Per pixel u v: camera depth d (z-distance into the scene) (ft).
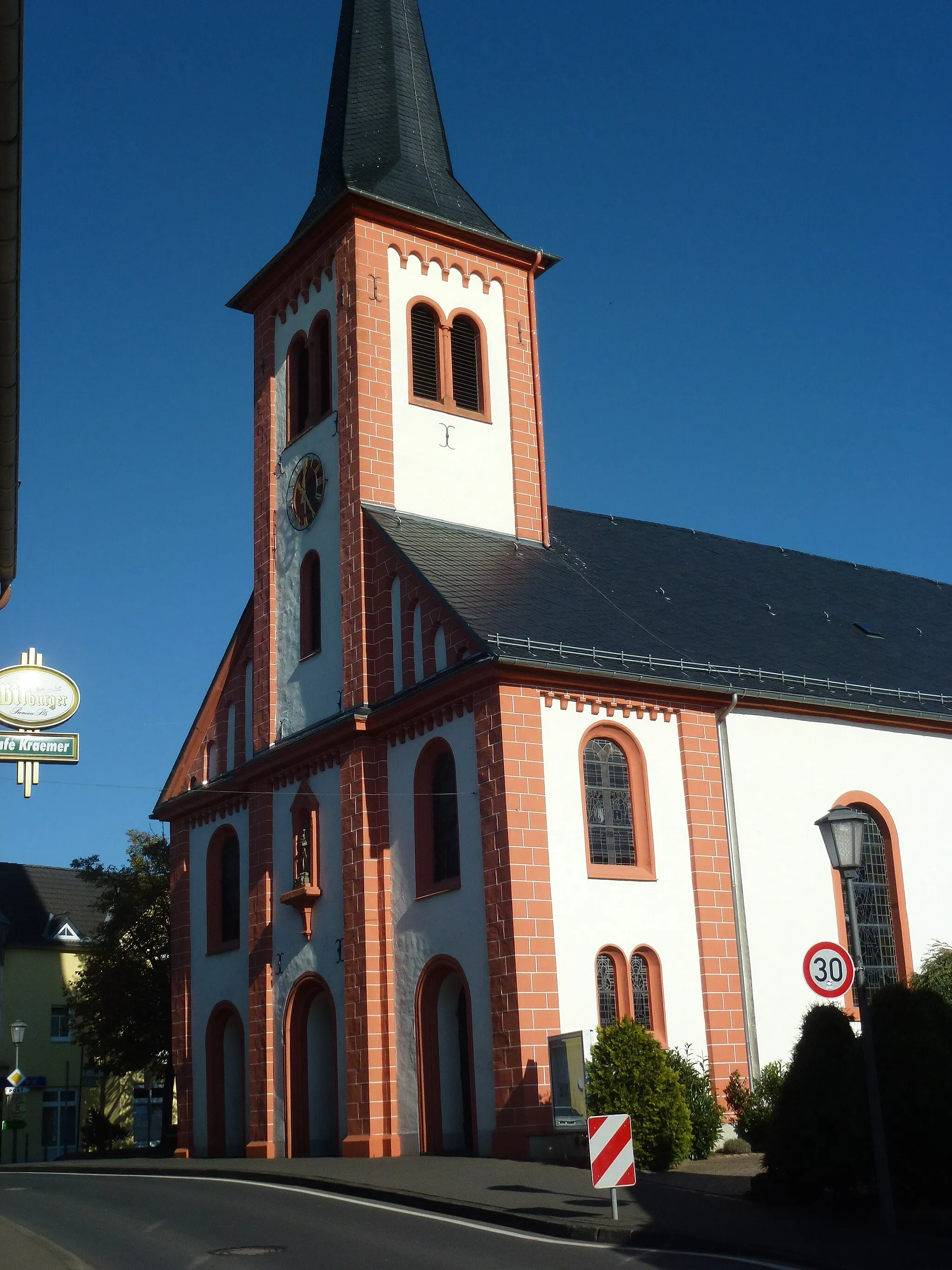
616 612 111.75
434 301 123.34
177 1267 52.47
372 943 100.99
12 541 55.31
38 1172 119.96
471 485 120.16
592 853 94.99
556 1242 57.72
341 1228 62.64
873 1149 60.80
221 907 126.11
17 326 43.19
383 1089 98.63
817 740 109.29
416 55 137.69
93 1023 177.68
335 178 128.06
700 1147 84.53
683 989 96.12
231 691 128.36
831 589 140.05
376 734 105.40
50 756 56.95
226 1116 121.60
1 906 235.40
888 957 108.47
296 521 121.90
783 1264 51.11
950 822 115.24
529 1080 87.35
